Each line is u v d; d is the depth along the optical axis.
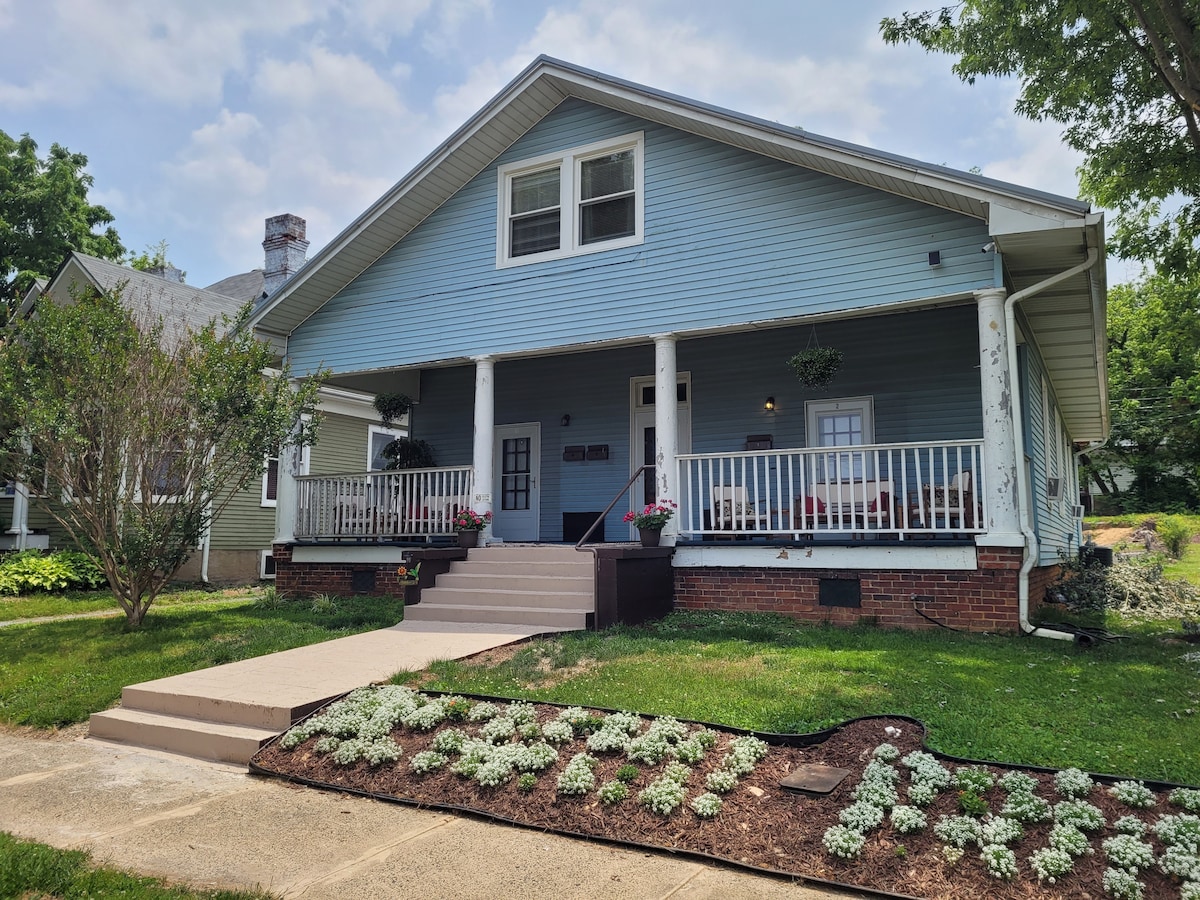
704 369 12.03
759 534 9.51
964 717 4.89
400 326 11.77
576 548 9.51
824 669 6.18
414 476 11.65
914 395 10.76
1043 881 3.13
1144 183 12.87
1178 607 10.73
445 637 7.96
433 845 3.83
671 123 10.02
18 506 15.69
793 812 3.80
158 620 10.16
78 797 4.64
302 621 9.64
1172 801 3.59
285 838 3.95
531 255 10.98
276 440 9.92
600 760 4.48
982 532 8.11
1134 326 37.38
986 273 8.30
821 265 9.13
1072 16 11.05
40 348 9.08
